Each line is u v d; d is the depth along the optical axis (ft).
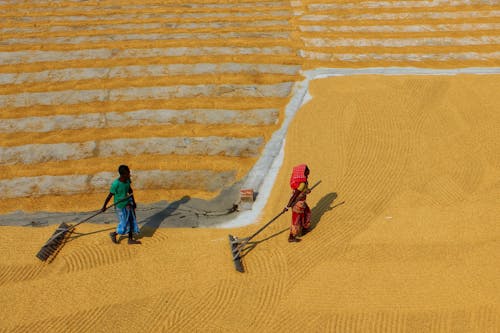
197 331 21.57
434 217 26.99
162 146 36.70
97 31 53.62
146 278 24.62
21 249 27.04
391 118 36.37
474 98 37.70
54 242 27.20
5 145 37.22
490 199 27.63
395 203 28.76
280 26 54.75
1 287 24.40
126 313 22.54
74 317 22.45
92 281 24.54
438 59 47.75
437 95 39.06
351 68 46.06
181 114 40.14
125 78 44.80
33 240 27.76
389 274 23.57
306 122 37.99
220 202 31.22
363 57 48.29
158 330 21.67
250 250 26.09
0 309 23.06
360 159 32.58
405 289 22.65
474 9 58.08
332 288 23.16
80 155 36.09
